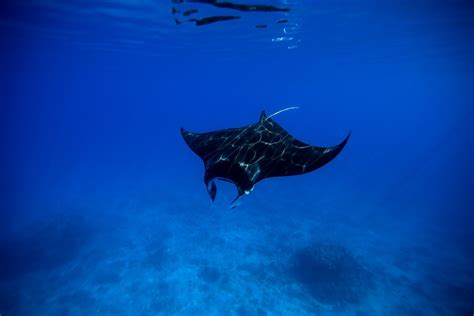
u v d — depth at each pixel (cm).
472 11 1502
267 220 2212
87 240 1886
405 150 7131
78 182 3866
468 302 1377
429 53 2777
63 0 1353
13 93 9375
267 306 1247
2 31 1998
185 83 7162
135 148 9206
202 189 3131
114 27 1877
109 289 1381
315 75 5059
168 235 1931
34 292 1393
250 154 405
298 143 425
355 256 1741
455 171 4678
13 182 3997
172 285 1385
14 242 1856
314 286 1370
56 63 3769
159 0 1326
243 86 8169
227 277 1436
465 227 2327
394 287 1459
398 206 2781
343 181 3725
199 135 575
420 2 1356
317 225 2178
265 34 2048
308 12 1498
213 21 1692
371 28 1862
